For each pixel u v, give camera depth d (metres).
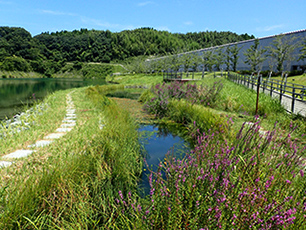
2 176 3.12
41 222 2.30
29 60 97.88
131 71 77.50
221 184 2.31
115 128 5.80
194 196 2.31
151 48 132.00
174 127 8.13
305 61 32.22
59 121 7.23
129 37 138.50
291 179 2.59
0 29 102.56
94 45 125.38
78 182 3.21
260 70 36.72
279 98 10.28
